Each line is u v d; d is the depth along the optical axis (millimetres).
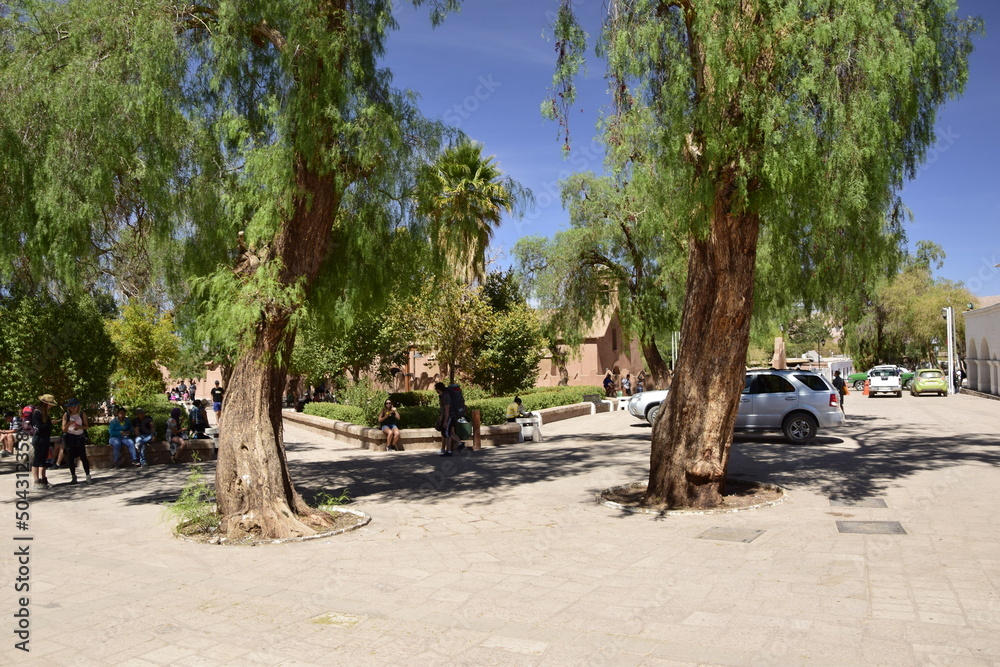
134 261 11375
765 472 11594
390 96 9797
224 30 8789
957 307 46062
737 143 8070
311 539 7938
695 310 9125
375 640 4734
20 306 14359
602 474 12039
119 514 9664
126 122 8906
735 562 6379
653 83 9102
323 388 29953
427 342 25797
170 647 4676
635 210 18516
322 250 9141
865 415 23641
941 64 9008
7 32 9477
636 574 6113
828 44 7758
